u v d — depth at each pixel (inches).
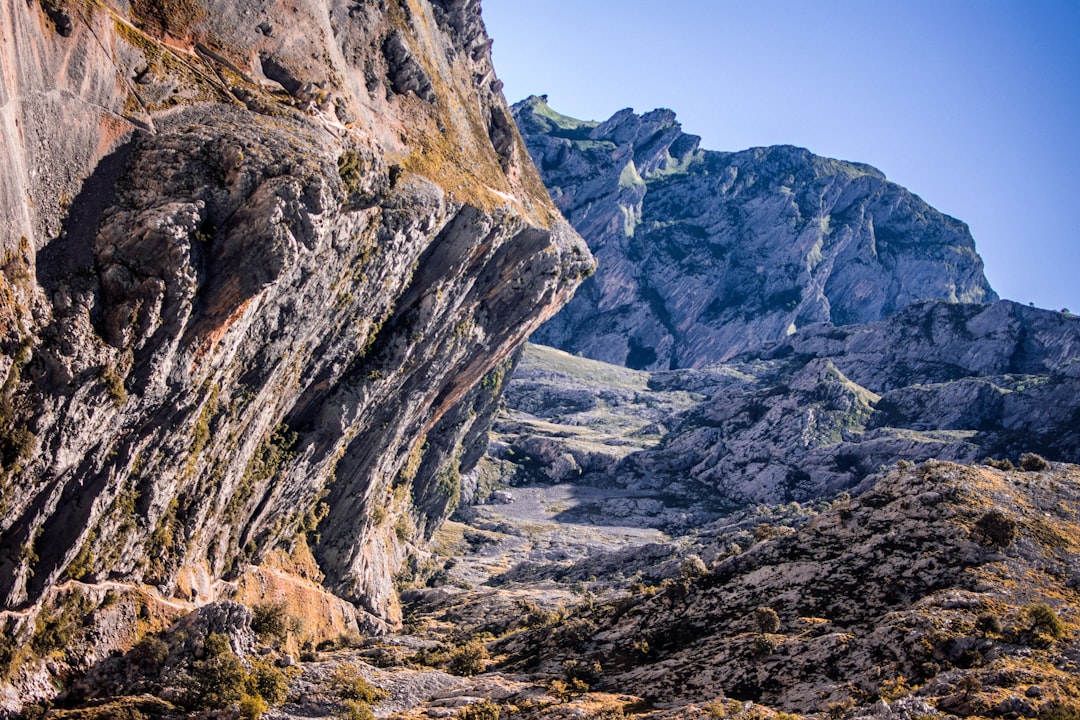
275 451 4020.7
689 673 3622.0
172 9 3275.1
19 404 2568.9
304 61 3690.9
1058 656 3065.9
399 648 4630.9
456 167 4456.2
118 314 2748.5
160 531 3395.7
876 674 3191.4
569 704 3469.5
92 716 2955.2
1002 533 3794.3
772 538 4564.5
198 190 2918.3
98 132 2859.3
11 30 2536.9
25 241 2573.8
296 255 3061.0
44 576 2878.9
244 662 3499.0
